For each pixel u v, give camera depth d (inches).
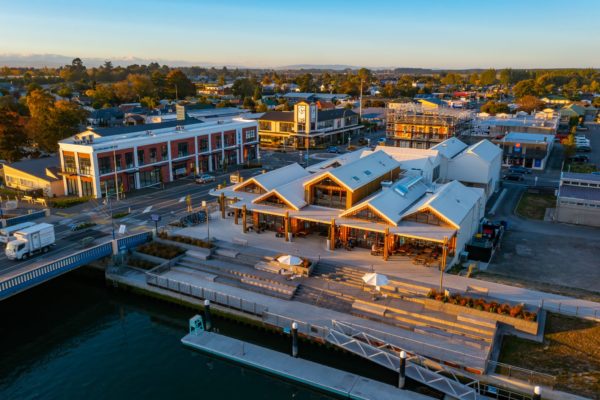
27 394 1457.9
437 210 2018.9
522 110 7519.7
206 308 1744.6
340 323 1625.2
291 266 1999.3
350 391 1386.6
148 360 1630.2
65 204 3019.2
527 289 1809.8
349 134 5940.0
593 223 2586.1
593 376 1365.7
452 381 1359.5
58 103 5374.0
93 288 2180.1
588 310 1656.0
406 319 1647.4
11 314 1943.9
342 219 2153.1
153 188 3481.8
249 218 2657.5
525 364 1430.9
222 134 4175.7
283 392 1460.4
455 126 4751.5
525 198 3186.5
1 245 2322.8
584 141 5098.4
